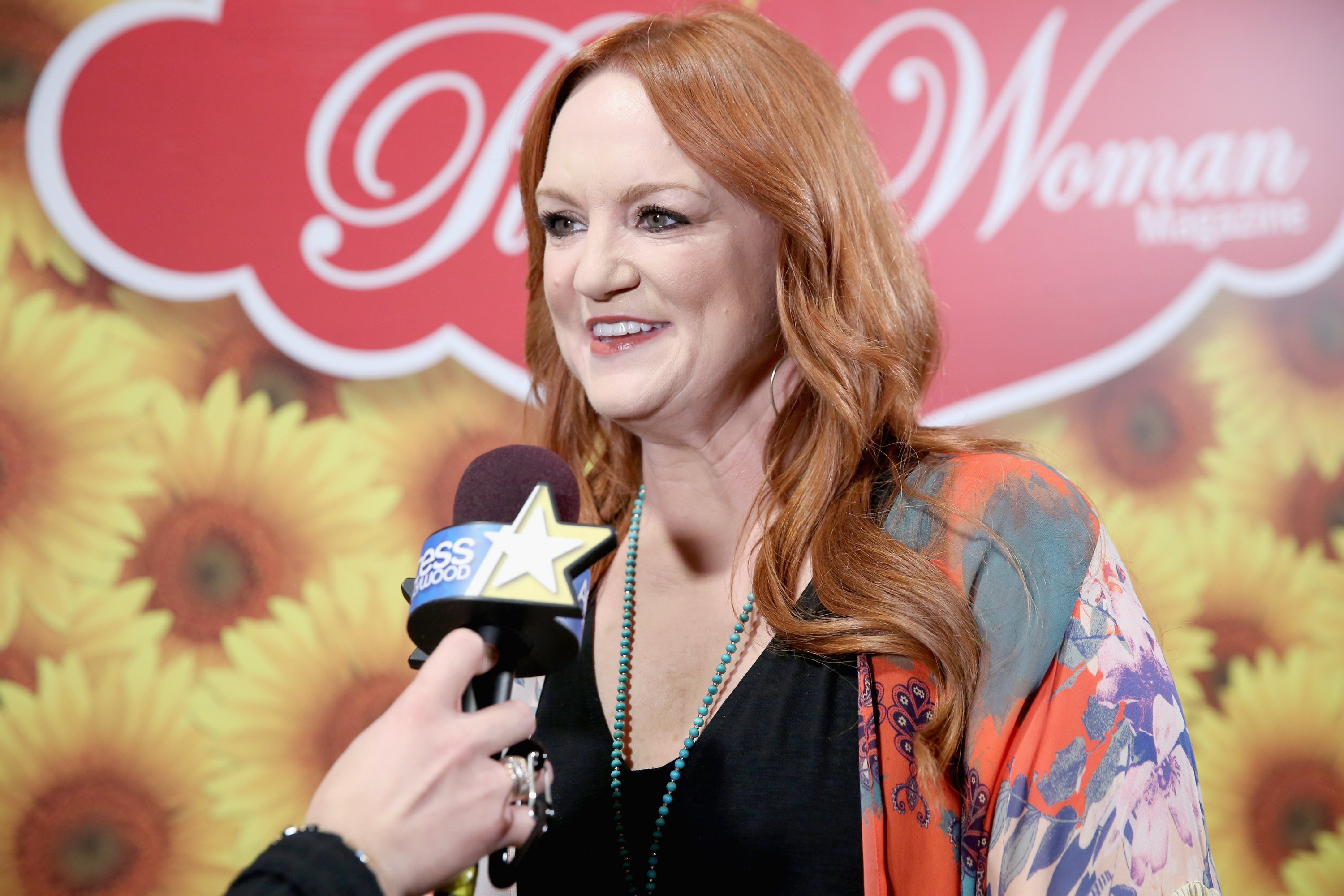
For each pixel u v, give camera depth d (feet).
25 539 6.82
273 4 7.28
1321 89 7.94
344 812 2.11
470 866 2.22
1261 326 7.80
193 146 7.15
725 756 3.09
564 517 2.71
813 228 3.31
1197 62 7.88
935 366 3.84
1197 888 2.61
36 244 6.96
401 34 7.37
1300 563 7.69
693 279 3.21
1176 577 7.59
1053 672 2.84
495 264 7.40
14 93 6.98
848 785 2.96
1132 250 7.75
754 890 2.93
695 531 3.56
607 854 3.17
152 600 6.92
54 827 6.71
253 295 7.15
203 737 6.89
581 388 4.12
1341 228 7.89
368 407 7.22
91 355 6.97
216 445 7.06
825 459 3.32
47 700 6.77
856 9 7.61
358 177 7.29
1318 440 7.77
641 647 3.46
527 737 2.35
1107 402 7.66
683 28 3.42
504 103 7.45
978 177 7.67
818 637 3.07
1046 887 2.65
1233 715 7.54
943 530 3.10
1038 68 7.77
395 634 7.13
